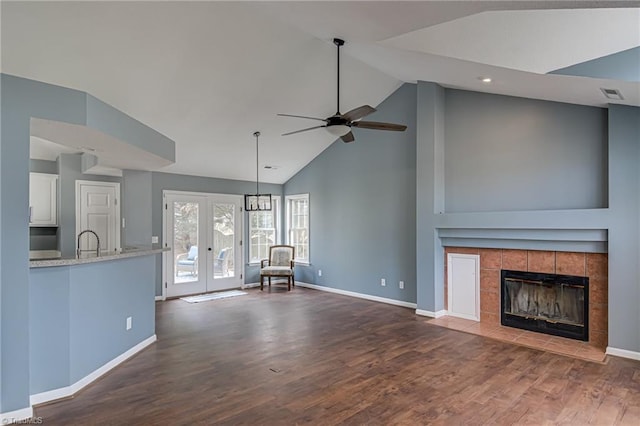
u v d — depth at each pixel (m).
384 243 6.62
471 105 5.38
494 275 5.11
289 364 3.75
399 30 2.97
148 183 5.61
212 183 7.80
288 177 8.61
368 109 3.74
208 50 4.32
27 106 2.75
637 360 3.78
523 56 3.14
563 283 4.48
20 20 3.36
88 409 2.86
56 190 6.35
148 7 3.55
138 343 4.17
